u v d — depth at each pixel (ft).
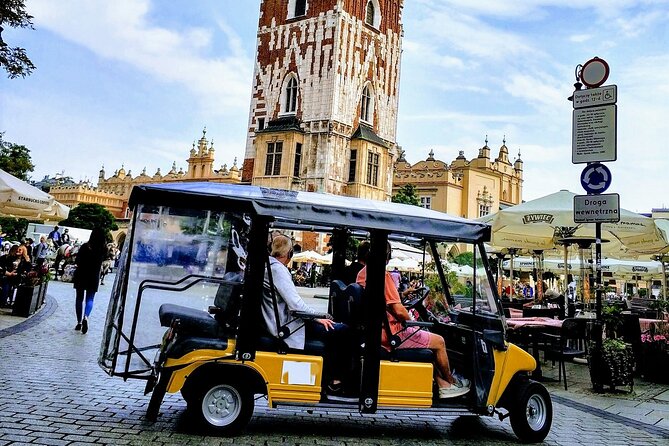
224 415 17.29
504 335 20.01
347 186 135.33
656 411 25.66
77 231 131.34
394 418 21.49
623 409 25.82
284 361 17.72
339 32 134.21
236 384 17.29
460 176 174.81
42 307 46.29
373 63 143.64
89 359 27.20
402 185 175.42
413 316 22.85
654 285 143.23
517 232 46.01
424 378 18.84
